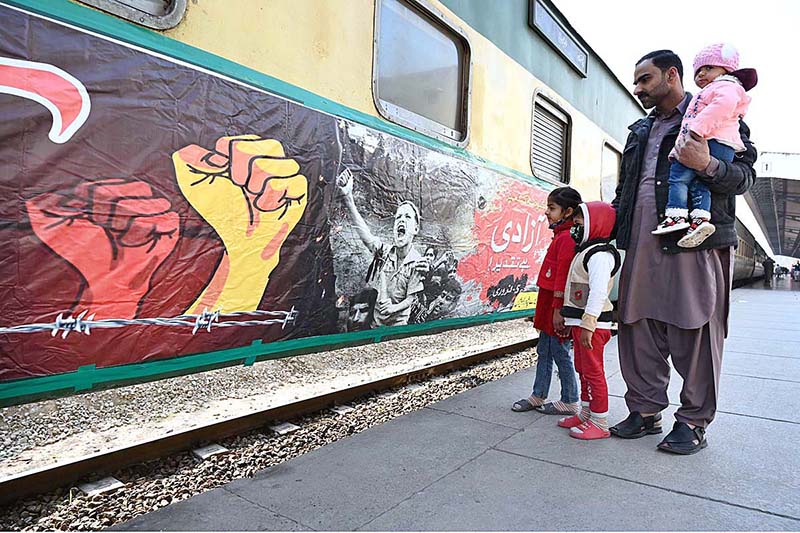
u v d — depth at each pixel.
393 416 3.42
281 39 3.36
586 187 8.09
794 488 2.32
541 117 6.83
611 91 9.02
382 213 4.25
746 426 3.16
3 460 2.12
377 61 4.15
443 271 5.03
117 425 2.56
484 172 5.55
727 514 2.08
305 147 3.54
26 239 2.28
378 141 4.17
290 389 3.31
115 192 2.56
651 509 2.12
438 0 4.76
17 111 2.23
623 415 3.45
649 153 3.02
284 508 2.13
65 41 2.37
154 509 2.12
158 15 2.72
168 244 2.79
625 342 3.07
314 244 3.65
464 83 5.26
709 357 2.77
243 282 3.18
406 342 4.98
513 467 2.55
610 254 2.93
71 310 2.43
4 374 2.24
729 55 2.64
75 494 2.16
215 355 3.06
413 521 2.03
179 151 2.81
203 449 2.62
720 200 2.78
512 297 6.27
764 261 37.56
